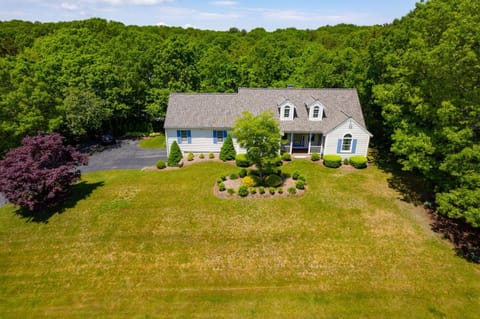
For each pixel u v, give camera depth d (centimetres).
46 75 3306
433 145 1731
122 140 3728
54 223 1858
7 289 1373
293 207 1972
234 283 1378
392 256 1534
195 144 2961
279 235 1706
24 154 1902
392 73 2272
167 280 1402
